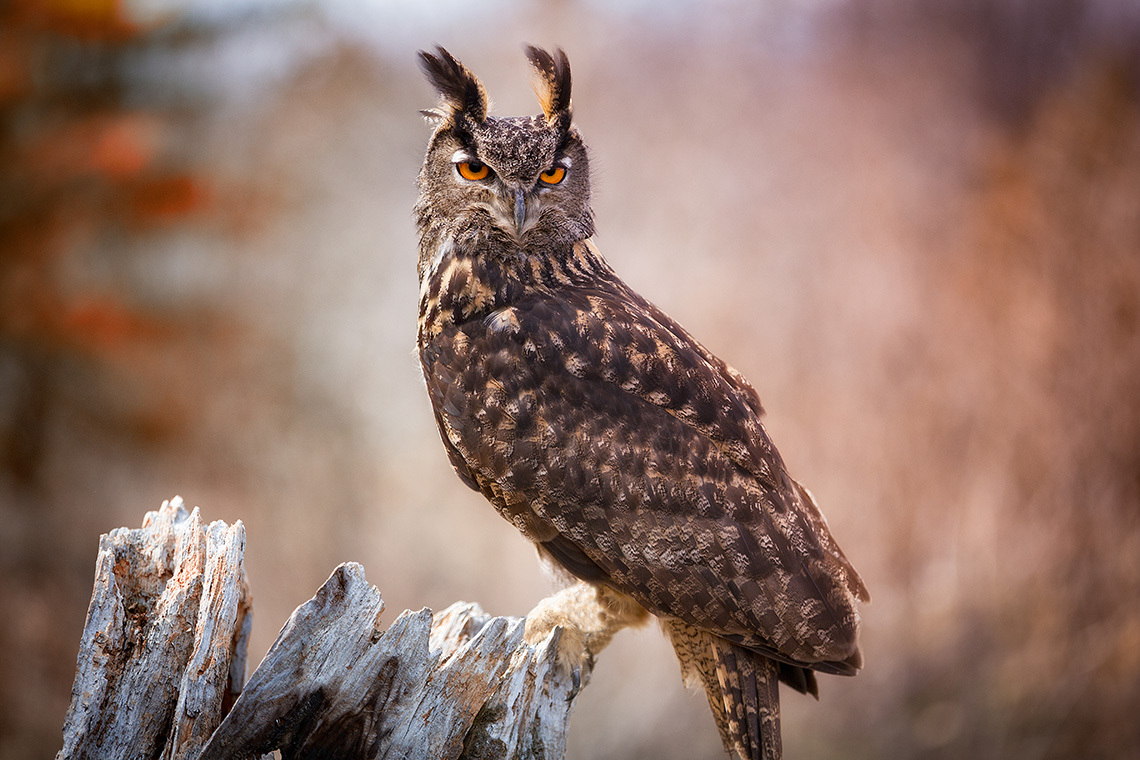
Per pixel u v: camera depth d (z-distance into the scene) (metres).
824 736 13.73
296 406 18.11
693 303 17.02
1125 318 14.44
